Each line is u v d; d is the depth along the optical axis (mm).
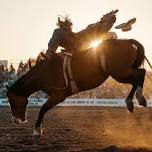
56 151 12969
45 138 15789
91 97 37125
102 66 12031
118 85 36969
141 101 12094
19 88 12656
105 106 35750
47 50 12422
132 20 12445
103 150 12477
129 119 24234
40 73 12445
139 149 12281
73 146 13859
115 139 15531
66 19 12492
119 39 12219
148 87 32750
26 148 13641
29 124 21203
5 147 13906
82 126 20359
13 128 19422
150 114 27562
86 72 12055
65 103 36406
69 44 12359
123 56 12016
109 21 12328
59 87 12273
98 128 19469
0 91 35844
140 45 12164
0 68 35438
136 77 12102
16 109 12789
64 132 17750
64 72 12211
